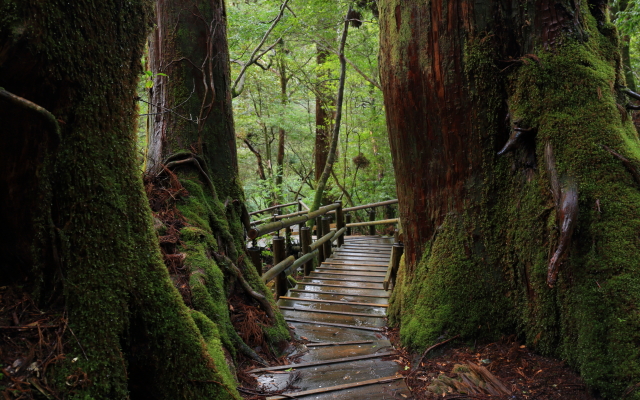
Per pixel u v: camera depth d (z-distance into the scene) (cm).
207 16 393
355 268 627
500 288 287
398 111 322
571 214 222
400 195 345
